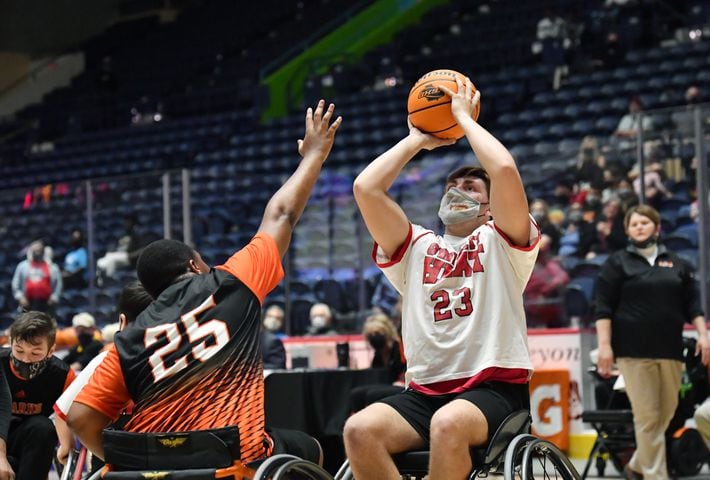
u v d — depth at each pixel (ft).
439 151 67.41
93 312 43.34
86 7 114.32
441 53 87.20
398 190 50.34
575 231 41.75
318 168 16.51
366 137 77.66
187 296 15.38
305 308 46.19
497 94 76.89
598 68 76.13
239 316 15.28
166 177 42.01
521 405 16.90
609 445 32.42
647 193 39.37
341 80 87.30
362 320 45.03
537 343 39.37
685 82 70.49
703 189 37.78
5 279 45.39
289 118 85.30
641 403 29.48
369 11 99.30
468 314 16.76
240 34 104.17
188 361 14.94
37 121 102.63
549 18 80.28
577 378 38.37
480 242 17.04
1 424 20.90
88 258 43.55
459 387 16.62
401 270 17.65
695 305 29.84
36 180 92.07
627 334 29.48
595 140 41.86
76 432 15.26
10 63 108.99
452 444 15.37
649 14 80.69
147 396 14.94
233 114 89.92
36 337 22.26
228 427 14.61
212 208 67.62
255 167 78.74
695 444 31.94
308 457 17.13
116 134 94.73
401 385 32.99
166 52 105.60
